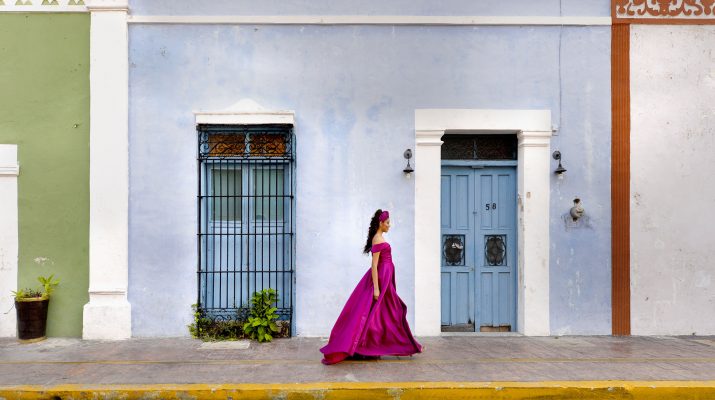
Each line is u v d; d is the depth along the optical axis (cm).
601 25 648
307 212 638
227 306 639
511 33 647
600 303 645
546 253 642
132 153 631
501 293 671
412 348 529
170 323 628
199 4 635
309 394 441
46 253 629
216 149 643
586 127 648
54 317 626
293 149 638
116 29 626
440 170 667
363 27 643
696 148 649
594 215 646
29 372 486
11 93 629
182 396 439
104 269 619
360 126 641
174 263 631
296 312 634
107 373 484
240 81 637
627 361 524
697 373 484
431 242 639
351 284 636
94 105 623
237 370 493
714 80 650
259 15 636
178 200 634
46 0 628
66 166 631
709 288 648
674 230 648
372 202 640
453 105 643
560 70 648
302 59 639
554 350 569
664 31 650
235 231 640
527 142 643
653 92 649
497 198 674
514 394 444
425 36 644
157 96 633
